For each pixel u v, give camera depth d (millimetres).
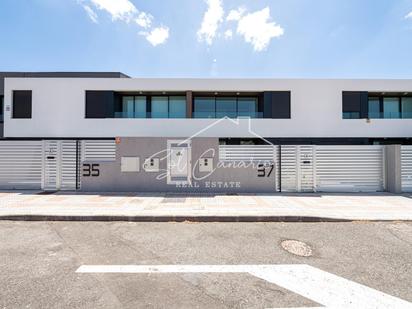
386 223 5355
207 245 4113
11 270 3193
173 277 3051
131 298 2602
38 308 2432
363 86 15242
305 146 8930
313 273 3188
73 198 7453
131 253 3764
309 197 7883
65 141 8867
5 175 8961
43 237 4441
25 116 15289
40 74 18281
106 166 8594
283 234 4688
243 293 2721
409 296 2707
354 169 8953
